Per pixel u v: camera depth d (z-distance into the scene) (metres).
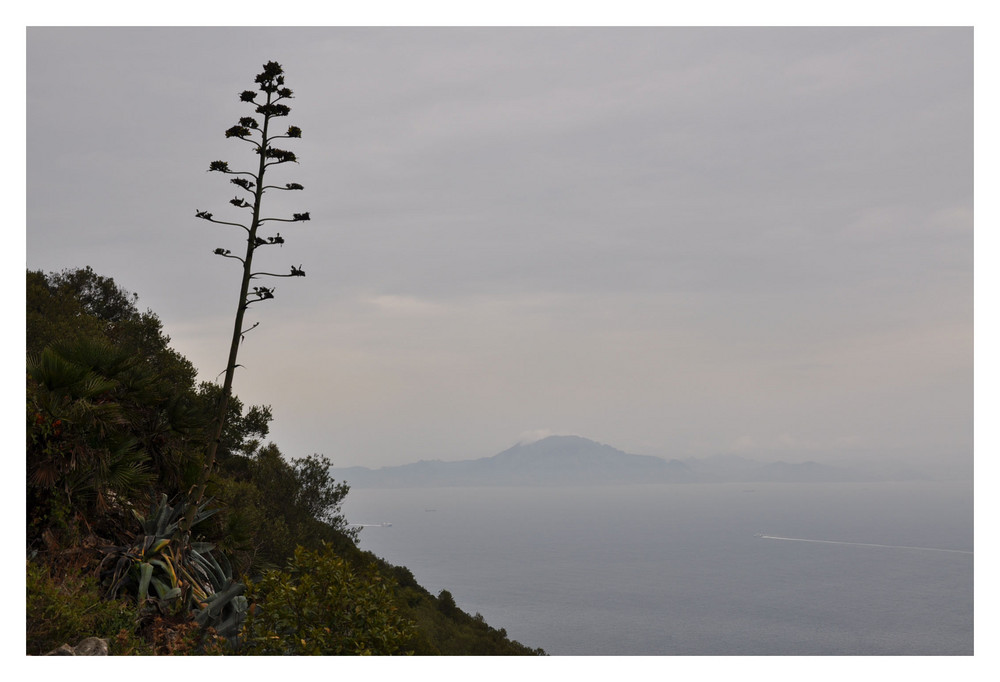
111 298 18.05
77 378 7.04
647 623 183.00
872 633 165.62
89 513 7.16
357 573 7.02
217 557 8.27
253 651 6.18
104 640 5.75
